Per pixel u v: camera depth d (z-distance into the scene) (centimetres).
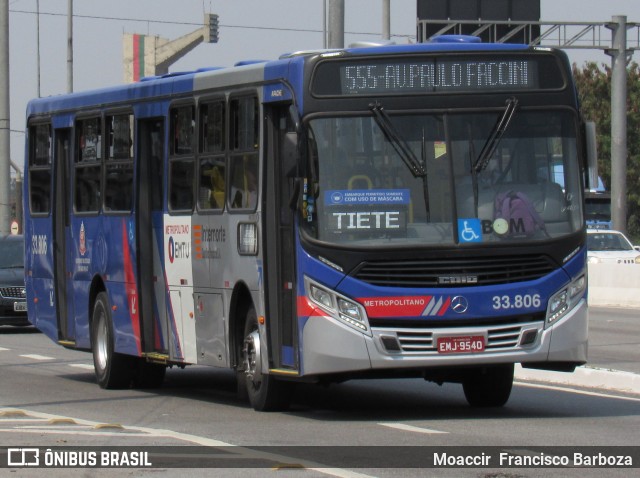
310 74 1470
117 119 1973
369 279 1447
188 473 1104
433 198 1464
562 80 1519
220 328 1670
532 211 1482
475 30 5369
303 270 1458
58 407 1700
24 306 3228
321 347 1448
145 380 1980
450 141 1476
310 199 1455
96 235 2041
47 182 2244
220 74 1672
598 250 4581
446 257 1453
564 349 1478
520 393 1825
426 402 1723
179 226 1788
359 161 1464
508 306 1459
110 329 1983
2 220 4228
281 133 1551
